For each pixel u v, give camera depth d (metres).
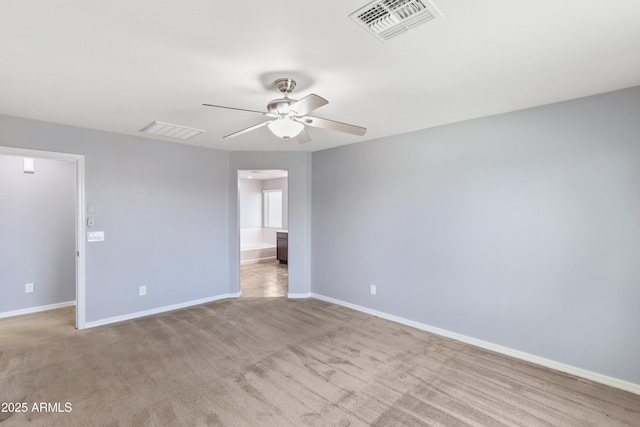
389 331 3.60
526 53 1.92
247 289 5.47
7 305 3.95
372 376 2.62
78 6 1.46
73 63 2.04
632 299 2.41
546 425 2.03
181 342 3.27
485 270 3.15
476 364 2.82
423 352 3.06
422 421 2.06
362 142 4.25
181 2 1.44
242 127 3.53
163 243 4.25
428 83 2.36
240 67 2.10
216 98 2.65
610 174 2.49
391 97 2.64
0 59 1.98
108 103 2.78
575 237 2.65
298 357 2.95
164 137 4.05
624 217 2.44
